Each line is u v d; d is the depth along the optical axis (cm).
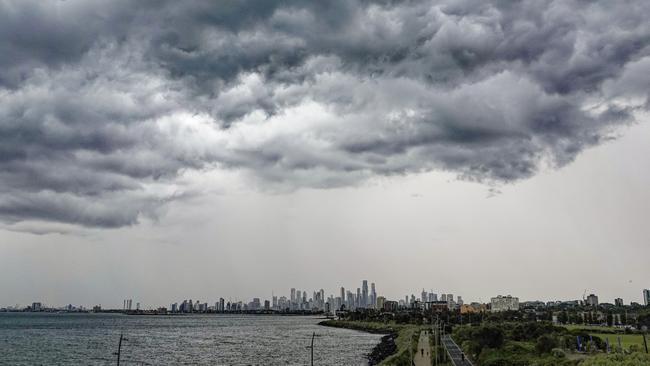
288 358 14475
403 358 10431
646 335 13962
